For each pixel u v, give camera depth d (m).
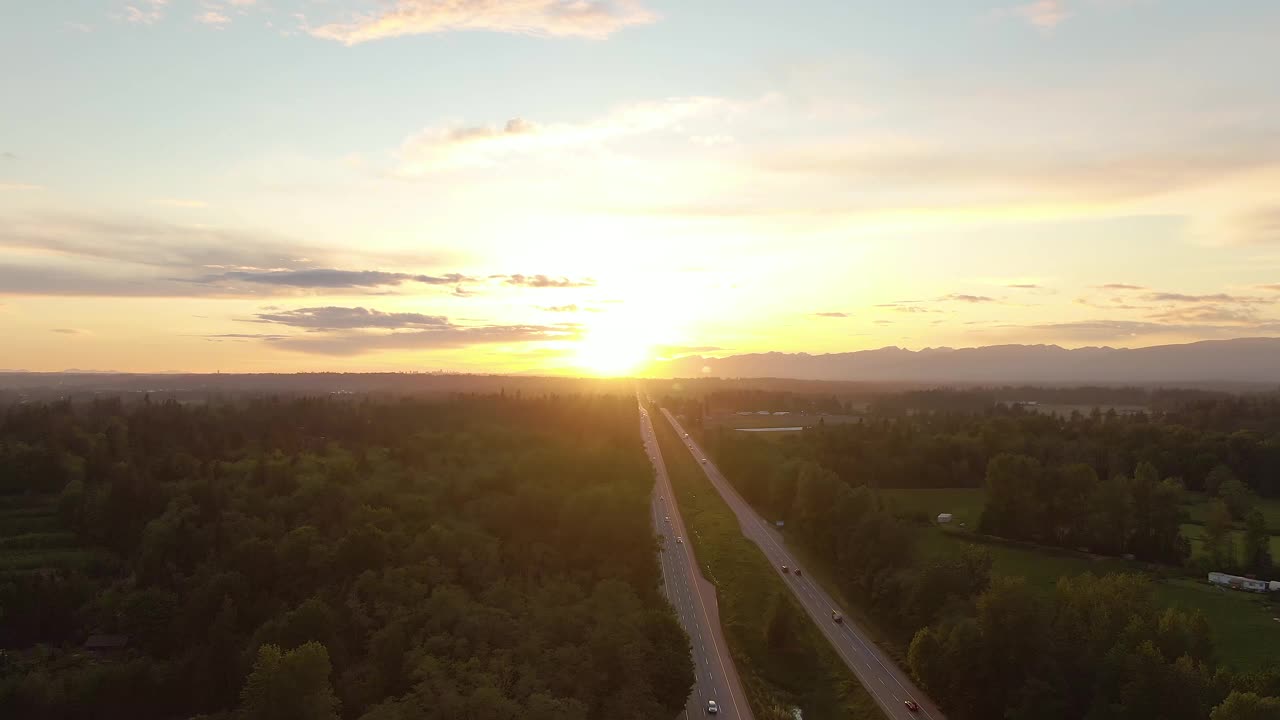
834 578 180.12
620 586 135.25
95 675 123.31
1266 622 146.00
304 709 99.31
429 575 138.12
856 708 121.44
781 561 191.25
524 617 122.25
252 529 160.62
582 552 169.25
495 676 100.12
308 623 122.81
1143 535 188.25
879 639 146.75
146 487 178.25
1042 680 110.62
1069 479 198.38
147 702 122.38
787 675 132.12
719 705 118.69
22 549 167.00
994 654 115.62
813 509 198.12
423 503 182.38
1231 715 90.12
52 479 199.88
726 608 159.88
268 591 142.88
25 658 132.00
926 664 122.94
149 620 135.88
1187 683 100.62
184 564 152.12
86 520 175.75
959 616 130.75
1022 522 199.12
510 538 174.38
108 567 159.62
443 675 101.19
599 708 102.62
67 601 143.38
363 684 111.06
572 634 117.00
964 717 116.94
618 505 183.12
